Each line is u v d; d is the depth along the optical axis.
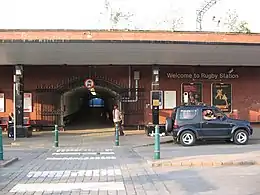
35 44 20.12
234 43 20.77
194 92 28.22
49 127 27.88
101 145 19.36
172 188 8.92
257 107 28.78
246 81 28.78
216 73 28.47
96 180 9.88
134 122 28.05
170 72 28.11
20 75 24.11
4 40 19.56
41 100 27.83
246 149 16.72
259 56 23.95
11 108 27.45
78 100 44.88
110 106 39.50
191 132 18.75
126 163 13.06
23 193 8.38
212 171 11.27
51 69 27.70
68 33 20.89
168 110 27.95
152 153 15.85
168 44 20.59
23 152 16.62
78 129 29.12
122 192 8.46
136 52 22.38
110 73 27.97
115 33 21.14
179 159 13.27
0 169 11.74
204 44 20.75
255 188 8.85
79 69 27.88
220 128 18.92
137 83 27.98
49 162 13.38
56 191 8.56
